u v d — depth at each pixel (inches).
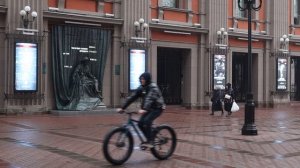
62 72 880.3
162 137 390.0
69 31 889.5
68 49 888.9
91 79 919.0
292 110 1106.1
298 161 393.4
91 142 486.6
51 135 544.7
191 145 479.8
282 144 494.9
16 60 810.2
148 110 375.2
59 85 880.9
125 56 968.3
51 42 875.4
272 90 1258.6
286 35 1283.2
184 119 806.5
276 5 1264.8
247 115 577.6
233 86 1218.6
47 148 439.2
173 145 399.5
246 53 1230.3
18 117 776.3
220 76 1127.0
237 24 1192.2
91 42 920.3
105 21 935.0
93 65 924.6
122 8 965.2
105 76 953.5
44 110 853.2
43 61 850.8
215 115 909.2
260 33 1238.9
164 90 1093.8
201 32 1103.0
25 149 430.9
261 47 1250.6
